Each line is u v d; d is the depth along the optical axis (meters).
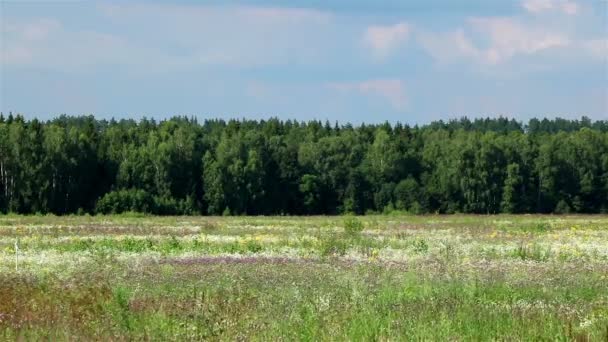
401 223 86.69
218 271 33.16
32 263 38.03
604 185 171.75
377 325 20.12
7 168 143.25
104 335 19.19
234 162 158.62
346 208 169.75
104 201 141.25
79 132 158.50
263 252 45.00
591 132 174.50
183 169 156.25
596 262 38.97
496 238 58.34
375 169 172.12
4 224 81.88
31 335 19.05
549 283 29.58
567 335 19.03
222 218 112.62
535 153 170.88
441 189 169.62
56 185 147.12
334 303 23.30
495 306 23.67
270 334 19.23
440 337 19.19
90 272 32.38
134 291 25.98
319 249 44.94
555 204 171.00
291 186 168.62
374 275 31.23
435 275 31.38
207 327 19.55
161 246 48.47
